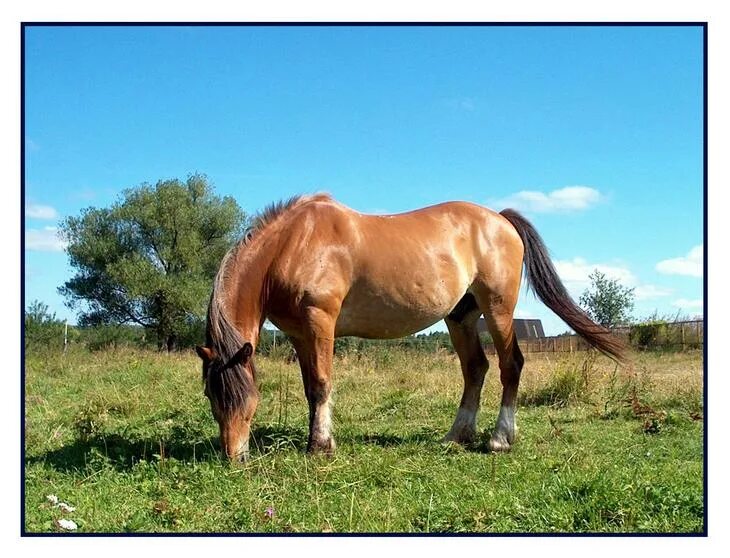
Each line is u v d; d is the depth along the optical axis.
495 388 10.61
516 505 4.55
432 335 24.34
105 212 41.97
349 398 10.03
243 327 6.34
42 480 5.50
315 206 6.64
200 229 42.47
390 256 6.64
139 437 7.04
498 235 7.40
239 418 5.79
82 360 16.31
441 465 5.99
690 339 22.34
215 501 4.84
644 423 7.76
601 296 29.06
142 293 38.91
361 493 5.08
